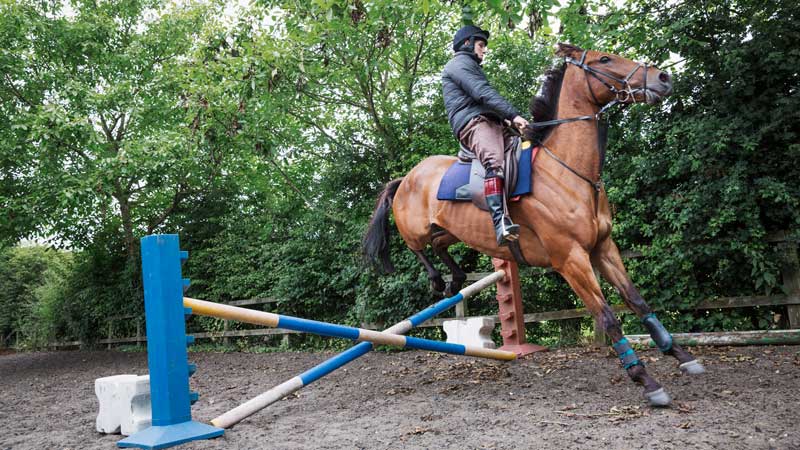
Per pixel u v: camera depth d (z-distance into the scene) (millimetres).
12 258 18625
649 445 2453
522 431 2867
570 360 5273
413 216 4602
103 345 13750
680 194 5648
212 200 11945
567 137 3605
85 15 11273
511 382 4406
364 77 7980
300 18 7633
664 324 5891
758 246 5266
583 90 3613
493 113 3857
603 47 6031
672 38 5699
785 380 3682
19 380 7977
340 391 4695
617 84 3490
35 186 9742
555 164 3609
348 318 8555
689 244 5562
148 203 13023
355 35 7398
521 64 7461
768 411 2889
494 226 3684
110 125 12977
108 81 11656
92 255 13547
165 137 9953
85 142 9852
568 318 6410
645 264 5965
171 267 3154
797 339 4973
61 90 10219
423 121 8617
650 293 5938
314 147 9766
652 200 5973
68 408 4820
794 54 5094
